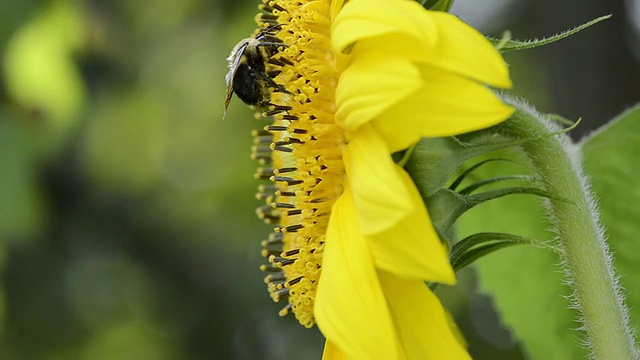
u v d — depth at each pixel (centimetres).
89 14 108
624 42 79
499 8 126
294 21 49
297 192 49
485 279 58
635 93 79
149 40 133
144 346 137
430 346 46
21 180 95
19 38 97
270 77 51
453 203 46
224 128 136
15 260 128
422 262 44
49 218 128
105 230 134
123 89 130
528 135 47
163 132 134
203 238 136
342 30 45
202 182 137
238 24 128
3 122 96
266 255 54
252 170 135
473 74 43
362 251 45
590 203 48
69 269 132
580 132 79
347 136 47
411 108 44
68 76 98
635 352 48
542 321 58
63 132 99
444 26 44
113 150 131
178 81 134
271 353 135
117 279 135
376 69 44
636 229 55
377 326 45
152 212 136
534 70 120
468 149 46
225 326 136
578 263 47
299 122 49
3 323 126
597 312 47
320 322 45
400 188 44
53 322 132
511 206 56
